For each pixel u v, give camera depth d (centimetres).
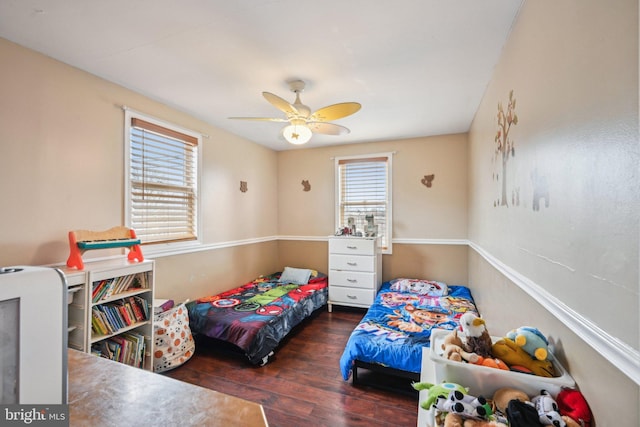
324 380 226
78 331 187
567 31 98
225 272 359
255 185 420
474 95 257
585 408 86
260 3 146
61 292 63
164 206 282
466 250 380
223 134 356
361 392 211
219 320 265
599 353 79
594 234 81
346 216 437
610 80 74
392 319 264
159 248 273
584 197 87
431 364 143
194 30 168
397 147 408
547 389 97
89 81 217
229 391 212
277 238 471
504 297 185
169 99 266
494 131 211
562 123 101
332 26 164
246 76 223
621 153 70
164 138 281
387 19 158
